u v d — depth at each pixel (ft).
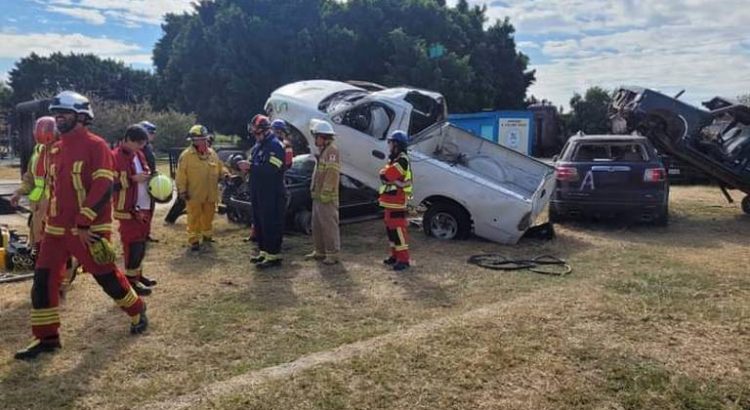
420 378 13.19
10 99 215.92
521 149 96.68
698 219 36.99
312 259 25.66
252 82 109.50
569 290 20.16
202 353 15.08
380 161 31.60
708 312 17.40
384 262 24.97
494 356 14.26
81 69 238.89
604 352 14.46
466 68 109.29
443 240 29.96
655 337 15.42
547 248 28.22
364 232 32.35
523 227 28.63
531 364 13.84
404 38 106.11
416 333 15.94
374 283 21.89
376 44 112.37
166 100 143.23
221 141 134.51
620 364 13.82
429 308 18.93
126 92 229.66
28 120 46.24
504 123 96.12
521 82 139.03
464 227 29.84
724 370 13.51
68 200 14.73
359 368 13.67
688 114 40.37
